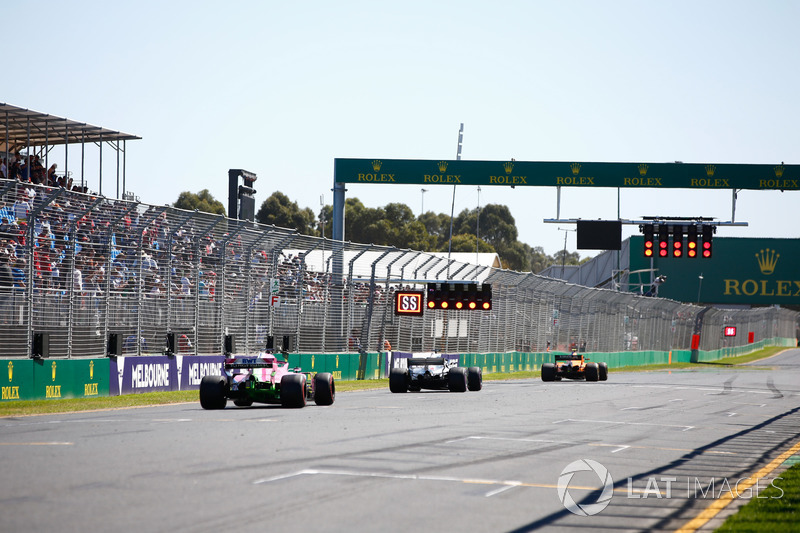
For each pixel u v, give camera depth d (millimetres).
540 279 96438
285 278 58719
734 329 183750
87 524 14141
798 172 73750
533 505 17734
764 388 74125
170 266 48875
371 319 67875
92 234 43719
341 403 43062
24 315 39844
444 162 75438
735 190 74500
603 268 177875
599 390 63812
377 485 18906
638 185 74625
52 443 24047
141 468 19734
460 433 30094
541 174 75188
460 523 15578
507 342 92062
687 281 170250
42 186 40719
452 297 66875
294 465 21047
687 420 40469
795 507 18766
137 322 46625
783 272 168750
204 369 50969
